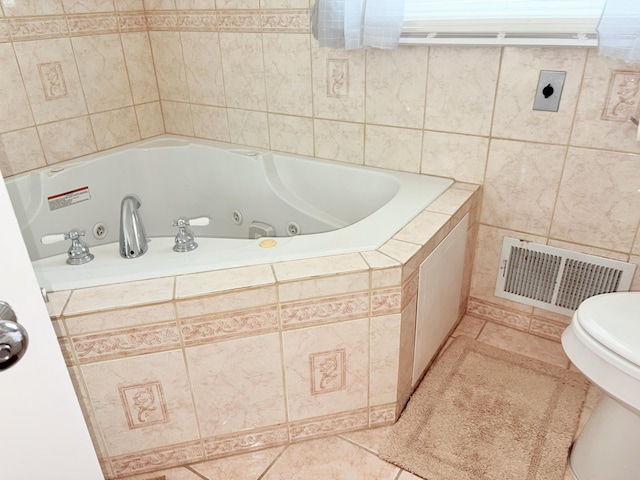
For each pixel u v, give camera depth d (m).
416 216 1.37
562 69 1.34
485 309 1.76
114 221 2.00
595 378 1.02
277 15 1.69
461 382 1.47
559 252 1.53
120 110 2.01
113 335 1.05
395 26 1.38
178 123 2.15
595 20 1.22
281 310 1.11
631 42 1.15
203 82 1.99
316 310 1.12
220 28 1.84
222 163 1.97
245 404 1.21
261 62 1.81
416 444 1.28
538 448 1.25
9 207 0.50
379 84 1.61
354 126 1.72
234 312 1.08
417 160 1.65
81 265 1.22
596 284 1.51
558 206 1.49
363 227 1.30
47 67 1.74
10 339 0.52
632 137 1.31
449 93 1.52
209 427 1.22
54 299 1.05
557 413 1.36
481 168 1.56
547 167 1.46
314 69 1.71
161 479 1.23
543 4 1.28
